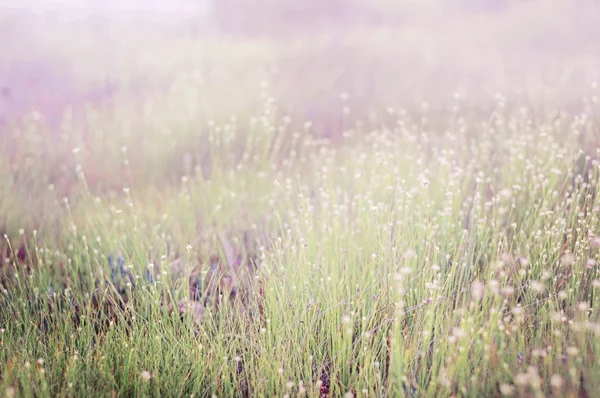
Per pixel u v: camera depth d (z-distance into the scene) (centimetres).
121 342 257
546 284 266
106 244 352
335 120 597
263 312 275
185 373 248
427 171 346
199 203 425
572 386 207
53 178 486
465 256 285
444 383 212
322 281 272
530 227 313
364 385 239
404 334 255
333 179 424
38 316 291
